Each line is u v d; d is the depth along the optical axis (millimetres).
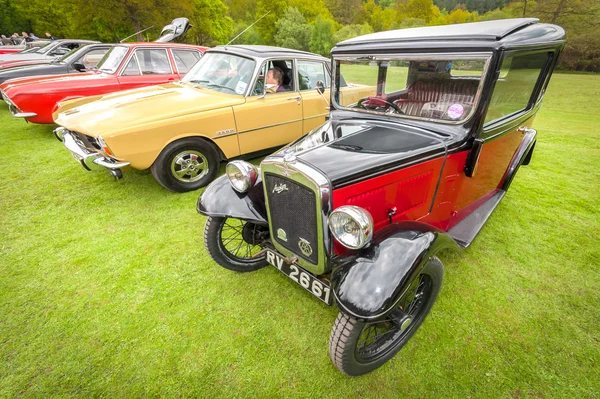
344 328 1604
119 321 2209
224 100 3949
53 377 1844
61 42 11039
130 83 5996
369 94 2668
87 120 3445
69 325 2172
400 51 2252
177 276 2637
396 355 1956
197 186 4051
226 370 1889
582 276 2592
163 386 1804
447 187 2383
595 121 8086
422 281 1923
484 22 2482
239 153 4215
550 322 2170
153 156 3520
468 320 2189
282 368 1898
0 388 1779
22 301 2363
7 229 3242
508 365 1886
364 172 1789
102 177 4461
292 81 4500
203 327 2166
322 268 1873
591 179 4418
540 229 3234
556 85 14094
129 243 3059
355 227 1528
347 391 1771
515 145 3211
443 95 2332
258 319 2227
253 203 2264
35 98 5516
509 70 2166
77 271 2680
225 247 2762
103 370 1887
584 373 1840
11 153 5332
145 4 16969
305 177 1691
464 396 1730
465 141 2211
